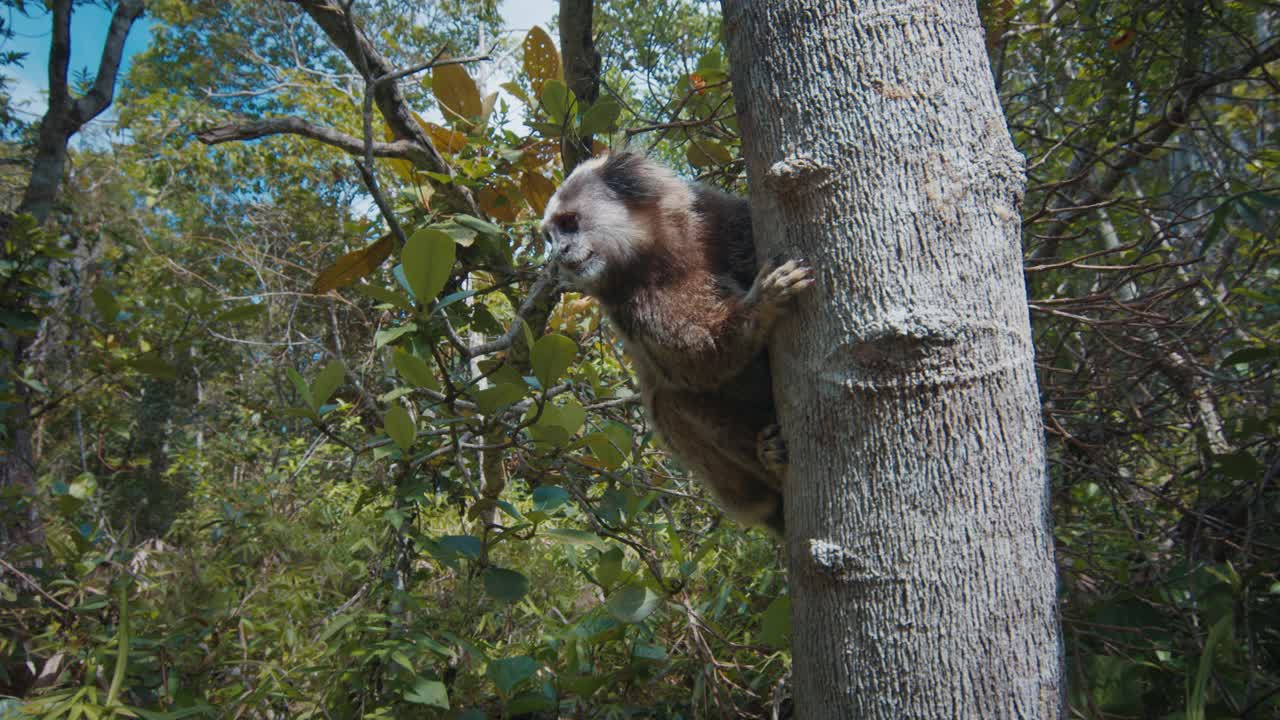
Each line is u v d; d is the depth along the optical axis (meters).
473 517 3.79
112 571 4.38
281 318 8.87
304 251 9.37
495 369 3.43
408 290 3.26
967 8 2.40
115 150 13.58
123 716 3.11
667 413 4.36
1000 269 2.29
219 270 9.82
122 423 6.18
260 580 4.32
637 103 7.09
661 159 5.89
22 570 4.51
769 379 3.84
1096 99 5.70
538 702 3.62
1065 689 2.24
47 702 3.08
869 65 2.32
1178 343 4.86
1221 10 5.34
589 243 4.00
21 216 5.10
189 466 9.86
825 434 2.36
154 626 3.97
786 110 2.45
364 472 6.59
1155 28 5.46
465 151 4.98
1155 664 3.62
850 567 2.26
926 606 2.17
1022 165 2.40
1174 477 4.73
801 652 2.44
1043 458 2.32
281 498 5.47
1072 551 4.55
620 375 6.59
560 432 3.38
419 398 4.41
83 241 8.32
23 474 5.82
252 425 10.34
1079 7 6.00
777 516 4.32
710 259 3.94
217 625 3.91
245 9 18.02
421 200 4.68
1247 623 3.51
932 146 2.27
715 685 4.11
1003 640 2.15
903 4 2.32
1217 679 3.42
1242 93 6.61
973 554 2.17
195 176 12.91
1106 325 4.63
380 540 4.69
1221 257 5.64
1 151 9.29
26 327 5.05
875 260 2.27
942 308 2.21
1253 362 4.86
